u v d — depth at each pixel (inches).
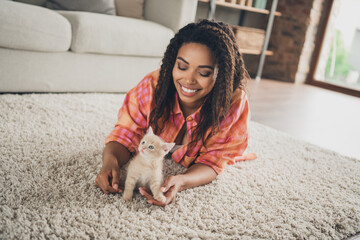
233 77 45.8
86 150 54.9
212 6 136.6
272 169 58.9
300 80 178.2
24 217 35.8
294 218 44.4
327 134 92.4
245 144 52.5
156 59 97.9
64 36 78.3
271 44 183.6
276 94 138.6
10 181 42.3
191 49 41.4
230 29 47.0
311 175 58.7
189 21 100.1
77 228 35.7
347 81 179.0
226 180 51.9
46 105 72.7
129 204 41.9
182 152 52.4
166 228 38.3
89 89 88.7
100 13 96.5
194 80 42.4
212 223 40.7
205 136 50.1
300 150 71.0
